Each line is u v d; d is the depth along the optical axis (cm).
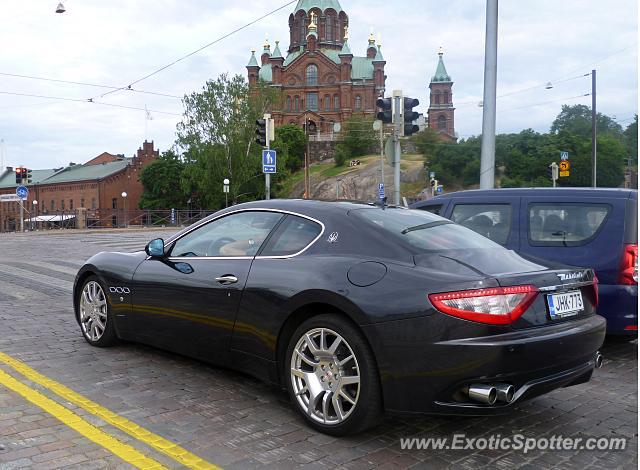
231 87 6688
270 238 441
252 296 417
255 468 325
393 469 329
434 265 363
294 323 403
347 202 454
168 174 7412
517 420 412
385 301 348
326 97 10269
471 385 327
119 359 541
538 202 631
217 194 6631
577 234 596
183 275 475
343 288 366
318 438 370
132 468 319
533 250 615
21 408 407
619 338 675
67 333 645
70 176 8700
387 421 403
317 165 9894
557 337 346
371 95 10212
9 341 605
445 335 329
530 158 6012
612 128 8519
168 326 488
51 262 1435
